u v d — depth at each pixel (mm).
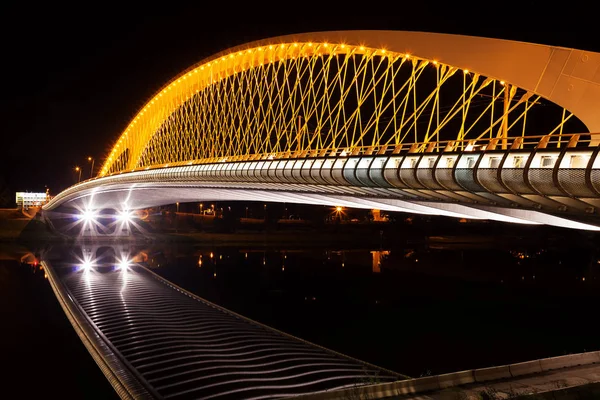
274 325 36281
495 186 19750
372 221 125438
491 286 55062
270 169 34406
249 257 79312
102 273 57500
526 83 23641
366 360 28344
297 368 24109
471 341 33188
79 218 108438
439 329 36281
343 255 83750
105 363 25094
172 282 54062
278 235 103250
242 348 27422
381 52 34594
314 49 43219
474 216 27438
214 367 23922
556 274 63875
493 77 25094
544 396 13422
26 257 74438
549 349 31359
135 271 60375
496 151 19625
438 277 60938
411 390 15695
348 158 27609
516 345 32312
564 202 19031
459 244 103750
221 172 41938
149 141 89812
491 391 15203
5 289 47938
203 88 71500
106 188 79500
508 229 112938
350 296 48625
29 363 26906
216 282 55000
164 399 20234
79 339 31062
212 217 126938
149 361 25281
